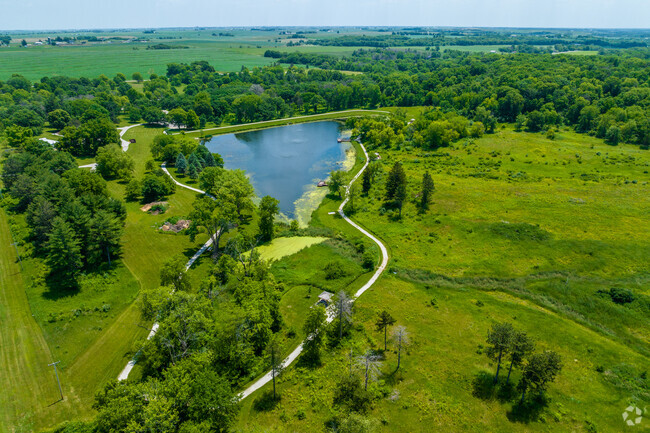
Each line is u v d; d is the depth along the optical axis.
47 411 55.62
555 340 67.94
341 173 133.38
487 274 88.00
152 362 60.50
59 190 102.75
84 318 74.06
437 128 180.62
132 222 111.38
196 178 147.00
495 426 52.81
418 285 85.19
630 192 124.56
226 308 68.88
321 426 53.59
